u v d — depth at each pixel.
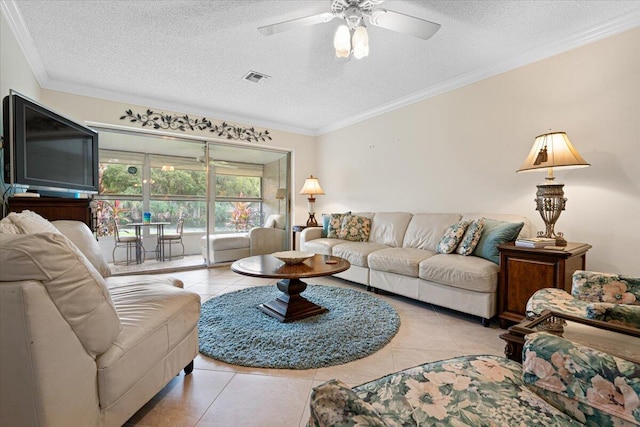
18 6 2.04
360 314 2.56
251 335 2.15
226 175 4.88
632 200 2.21
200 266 4.62
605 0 2.00
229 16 2.16
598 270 2.37
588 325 1.15
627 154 2.22
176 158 4.69
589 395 0.75
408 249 3.24
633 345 1.05
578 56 2.45
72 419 0.95
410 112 3.84
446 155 3.45
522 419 0.76
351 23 1.92
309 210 5.49
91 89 3.48
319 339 2.09
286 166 5.41
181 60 2.83
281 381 1.64
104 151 4.41
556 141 2.16
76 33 2.37
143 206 4.79
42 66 2.94
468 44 2.54
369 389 0.89
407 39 2.46
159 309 1.45
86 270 1.00
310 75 3.17
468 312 2.44
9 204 1.98
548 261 2.06
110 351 1.12
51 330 0.89
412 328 2.34
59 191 2.50
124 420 1.17
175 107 4.09
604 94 2.32
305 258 2.55
